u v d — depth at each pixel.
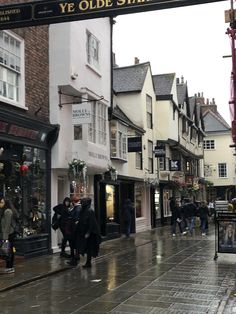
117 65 30.77
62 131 15.41
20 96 13.56
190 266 12.14
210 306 7.71
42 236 14.23
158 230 26.59
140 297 8.41
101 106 18.61
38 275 10.50
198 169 45.00
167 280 10.09
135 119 26.58
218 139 53.06
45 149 14.79
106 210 20.25
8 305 7.93
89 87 17.02
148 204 27.91
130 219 21.94
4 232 10.75
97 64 18.33
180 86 38.34
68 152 15.58
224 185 52.22
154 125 29.12
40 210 14.51
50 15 9.80
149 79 28.45
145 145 27.03
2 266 11.58
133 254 15.02
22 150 13.62
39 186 14.50
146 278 10.35
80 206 13.02
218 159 52.91
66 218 13.22
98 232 12.05
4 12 10.09
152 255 14.69
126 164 23.61
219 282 9.82
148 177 26.97
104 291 8.97
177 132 33.09
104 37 19.47
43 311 7.50
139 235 22.97
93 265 12.52
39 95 14.57
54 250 14.87
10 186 13.12
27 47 13.95
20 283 9.60
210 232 25.14
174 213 22.86
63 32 15.27
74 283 9.84
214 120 54.06
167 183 31.02
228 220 13.05
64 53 15.23
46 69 15.12
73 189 16.78
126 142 23.44
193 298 8.30
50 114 15.16
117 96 27.00
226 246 13.04
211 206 36.25
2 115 12.20
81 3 9.58
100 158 17.77
